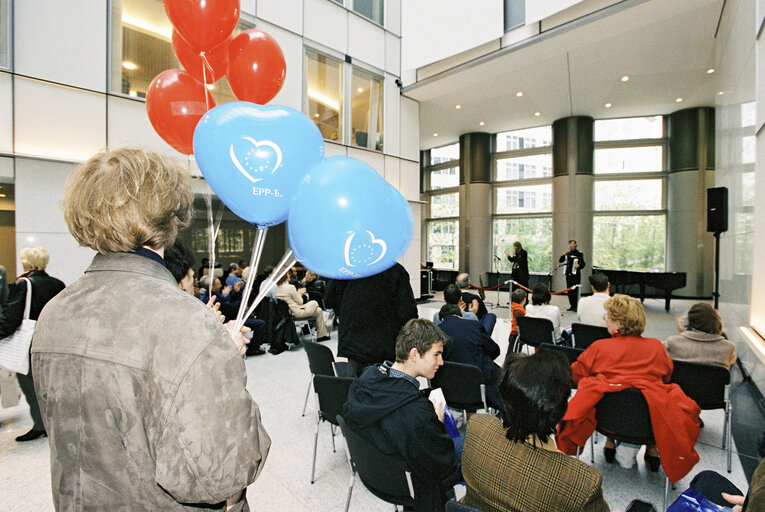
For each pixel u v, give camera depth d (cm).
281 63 216
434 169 1383
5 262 657
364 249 126
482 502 105
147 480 61
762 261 323
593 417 199
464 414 297
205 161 133
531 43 624
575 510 91
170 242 77
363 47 784
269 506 199
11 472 225
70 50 457
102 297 64
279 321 492
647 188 1041
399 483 142
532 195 1166
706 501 115
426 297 1018
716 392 224
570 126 1020
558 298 984
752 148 359
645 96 869
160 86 201
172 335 60
